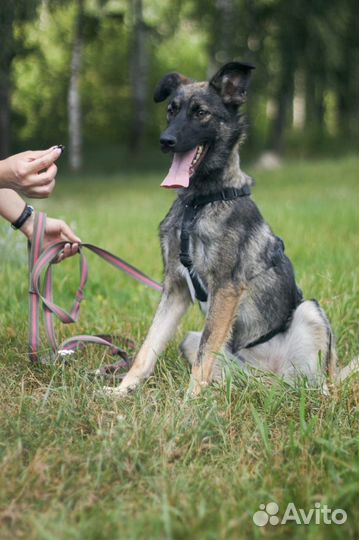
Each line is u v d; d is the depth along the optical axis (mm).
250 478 2652
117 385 3971
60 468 2693
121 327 4730
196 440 2916
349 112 30250
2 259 6434
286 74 25859
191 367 4098
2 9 14609
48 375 3771
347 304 5000
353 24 27109
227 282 3887
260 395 3461
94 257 6859
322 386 3625
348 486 2457
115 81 34594
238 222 3928
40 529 2186
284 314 4184
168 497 2465
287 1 25141
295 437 2945
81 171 24250
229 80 4156
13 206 3832
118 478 2682
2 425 2994
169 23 27312
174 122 4016
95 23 24047
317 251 6980
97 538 2266
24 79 30781
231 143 4098
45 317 3945
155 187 18641
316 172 19781
